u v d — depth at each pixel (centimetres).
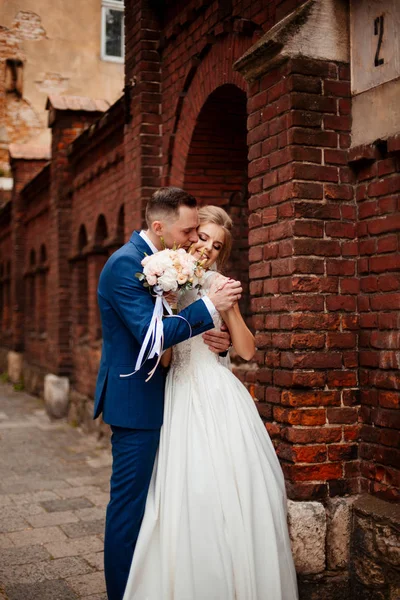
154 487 313
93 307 867
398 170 349
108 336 318
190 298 321
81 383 931
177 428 304
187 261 291
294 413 365
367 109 365
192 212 309
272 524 292
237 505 288
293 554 358
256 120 398
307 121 367
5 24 1034
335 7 372
